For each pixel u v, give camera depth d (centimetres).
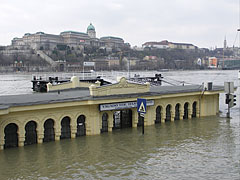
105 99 2889
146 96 3203
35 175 2036
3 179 1970
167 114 3659
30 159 2311
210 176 2045
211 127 3409
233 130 3281
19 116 2491
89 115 2925
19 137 2525
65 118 2809
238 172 2114
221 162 2302
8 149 2498
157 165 2233
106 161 2300
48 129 2714
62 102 2669
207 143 2788
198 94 3862
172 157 2405
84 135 2942
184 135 3055
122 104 3033
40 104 2541
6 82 12156
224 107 5100
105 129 3105
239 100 6112
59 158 2345
